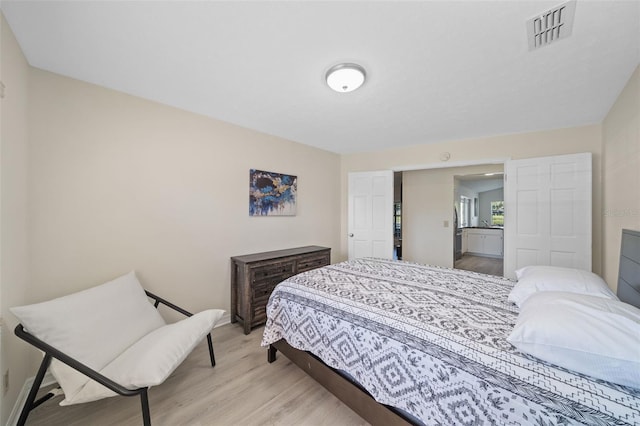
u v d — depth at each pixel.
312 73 1.79
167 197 2.36
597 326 0.86
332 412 1.51
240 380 1.81
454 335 1.12
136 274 2.17
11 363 1.40
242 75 1.83
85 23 1.31
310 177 3.90
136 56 1.61
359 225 4.22
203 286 2.62
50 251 1.76
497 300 1.55
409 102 2.25
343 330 1.45
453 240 4.95
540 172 2.88
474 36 1.38
